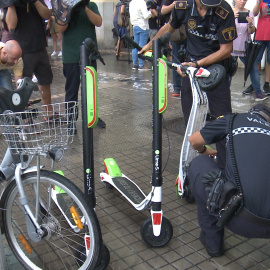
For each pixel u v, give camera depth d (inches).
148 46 116.2
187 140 116.9
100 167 157.8
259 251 104.7
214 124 92.0
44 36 198.5
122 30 402.9
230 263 99.8
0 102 83.1
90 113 92.6
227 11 119.6
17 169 88.8
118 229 116.0
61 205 107.9
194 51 131.0
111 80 323.9
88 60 92.4
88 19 184.9
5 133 82.5
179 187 121.0
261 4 239.8
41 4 189.3
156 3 321.4
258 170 82.1
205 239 103.1
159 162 100.5
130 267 99.0
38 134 81.6
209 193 86.4
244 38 246.4
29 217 89.8
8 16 181.5
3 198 93.7
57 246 104.3
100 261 94.7
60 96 273.3
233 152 85.6
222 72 96.7
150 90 286.8
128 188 122.0
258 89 250.1
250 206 81.6
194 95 112.0
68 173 153.3
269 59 254.1
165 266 99.1
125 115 227.1
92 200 97.8
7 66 103.3
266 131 86.3
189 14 125.5
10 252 105.0
